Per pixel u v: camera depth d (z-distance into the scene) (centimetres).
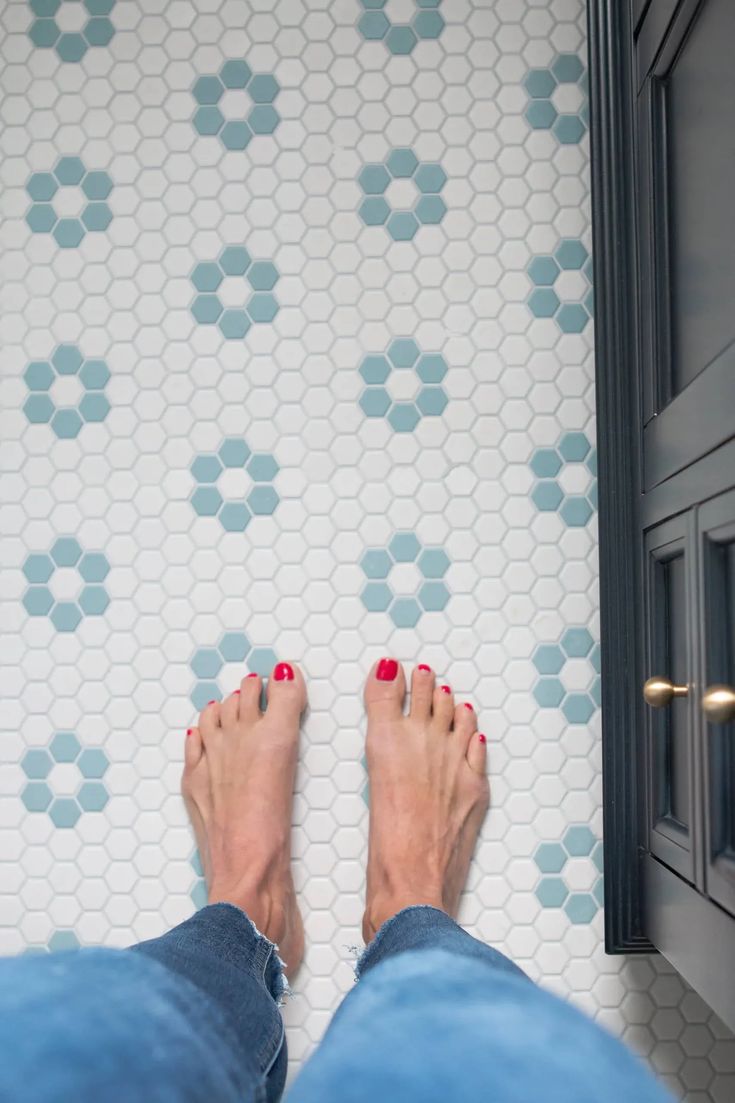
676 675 89
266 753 109
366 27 116
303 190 116
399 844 107
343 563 115
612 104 101
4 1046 37
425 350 115
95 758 115
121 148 117
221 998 71
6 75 117
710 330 77
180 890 113
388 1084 37
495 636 114
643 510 97
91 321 116
